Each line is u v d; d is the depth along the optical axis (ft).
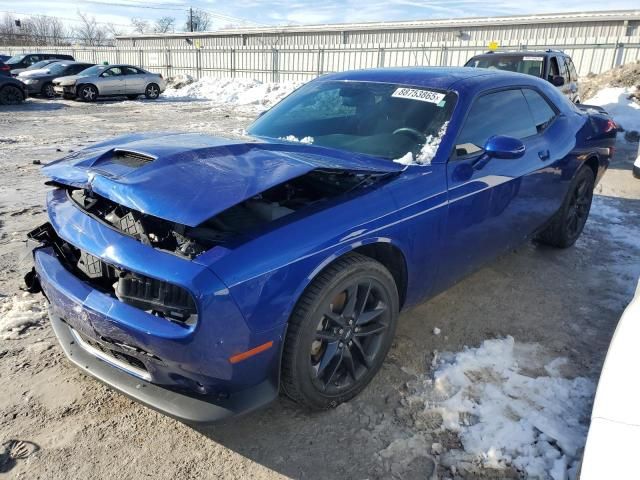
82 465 7.09
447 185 9.26
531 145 11.88
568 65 34.60
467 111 10.11
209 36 110.52
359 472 7.11
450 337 10.43
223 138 9.59
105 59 112.16
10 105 54.29
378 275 8.18
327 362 7.81
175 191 6.76
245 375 6.88
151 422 7.95
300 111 11.47
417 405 8.37
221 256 6.54
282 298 6.87
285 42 99.60
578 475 6.82
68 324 7.90
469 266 10.68
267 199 8.25
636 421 5.49
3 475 6.87
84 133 35.50
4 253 13.80
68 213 8.14
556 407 8.30
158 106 57.21
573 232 15.15
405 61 69.87
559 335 10.63
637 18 65.57
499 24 76.54
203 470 7.09
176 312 6.47
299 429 7.88
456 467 7.17
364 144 9.93
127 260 6.66
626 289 12.82
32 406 8.16
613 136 15.99
